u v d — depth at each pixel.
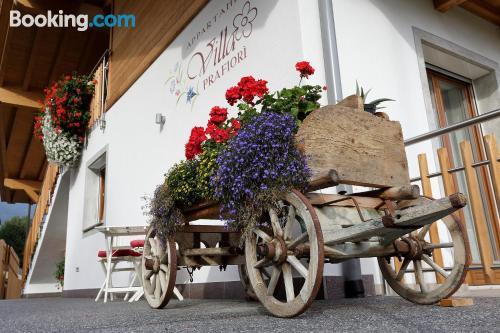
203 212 2.96
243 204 2.39
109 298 6.49
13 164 15.34
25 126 12.94
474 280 3.89
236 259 3.47
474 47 5.52
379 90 4.27
